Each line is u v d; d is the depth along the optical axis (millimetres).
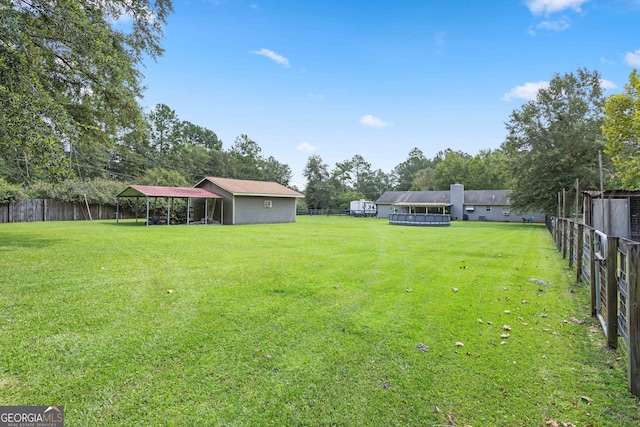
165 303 4027
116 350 2777
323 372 2484
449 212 36531
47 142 6031
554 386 2322
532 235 14438
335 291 4656
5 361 2561
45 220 21609
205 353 2750
